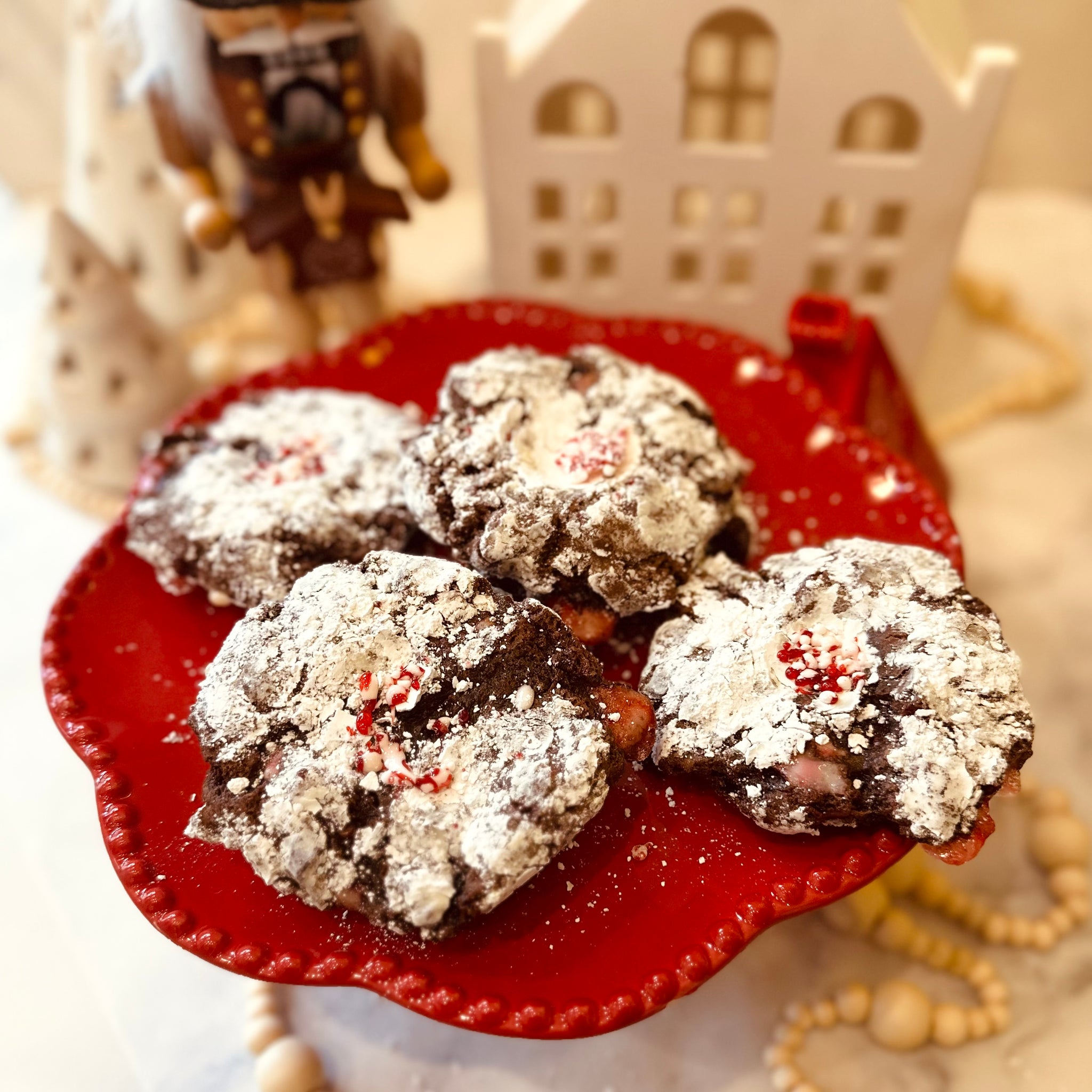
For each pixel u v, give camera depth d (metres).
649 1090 0.30
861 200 0.39
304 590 0.28
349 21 0.35
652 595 0.29
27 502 0.44
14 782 0.37
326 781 0.25
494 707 0.26
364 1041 0.31
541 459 0.30
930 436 0.43
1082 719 0.37
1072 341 0.46
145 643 0.32
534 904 0.26
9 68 0.50
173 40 0.34
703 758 0.27
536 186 0.40
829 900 0.26
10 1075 0.31
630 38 0.35
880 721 0.26
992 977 0.31
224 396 0.37
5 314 0.51
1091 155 0.51
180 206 0.44
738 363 0.37
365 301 0.43
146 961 0.33
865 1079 0.30
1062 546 0.41
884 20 0.34
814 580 0.28
